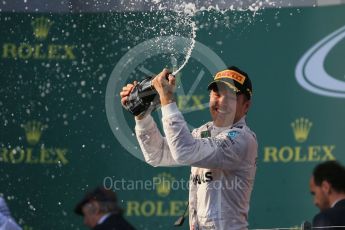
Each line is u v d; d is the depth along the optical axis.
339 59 23.34
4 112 23.45
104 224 15.86
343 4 23.39
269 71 23.45
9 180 23.09
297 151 23.14
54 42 23.59
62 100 23.39
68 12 23.62
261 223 22.83
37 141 23.25
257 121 23.33
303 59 23.44
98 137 23.05
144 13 23.22
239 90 15.03
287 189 22.95
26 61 23.55
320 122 23.17
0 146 23.28
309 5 23.58
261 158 23.16
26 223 22.80
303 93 23.34
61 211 22.84
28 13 23.66
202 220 14.83
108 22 23.41
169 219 22.50
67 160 23.16
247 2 23.59
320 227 15.38
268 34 23.53
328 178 15.82
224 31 23.39
